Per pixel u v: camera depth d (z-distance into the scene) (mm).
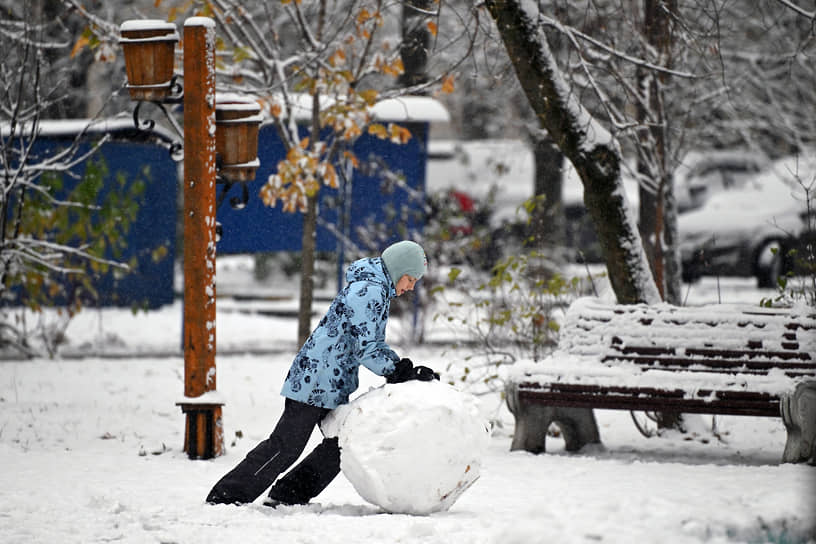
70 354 43156
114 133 45688
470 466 17828
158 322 52594
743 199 70250
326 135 45906
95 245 44188
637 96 33312
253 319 55344
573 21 38688
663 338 25531
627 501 14570
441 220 48500
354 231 47969
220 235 25422
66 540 16281
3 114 42688
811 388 22828
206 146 24906
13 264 36406
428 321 51000
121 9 55875
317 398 18547
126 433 28062
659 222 33594
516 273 33844
